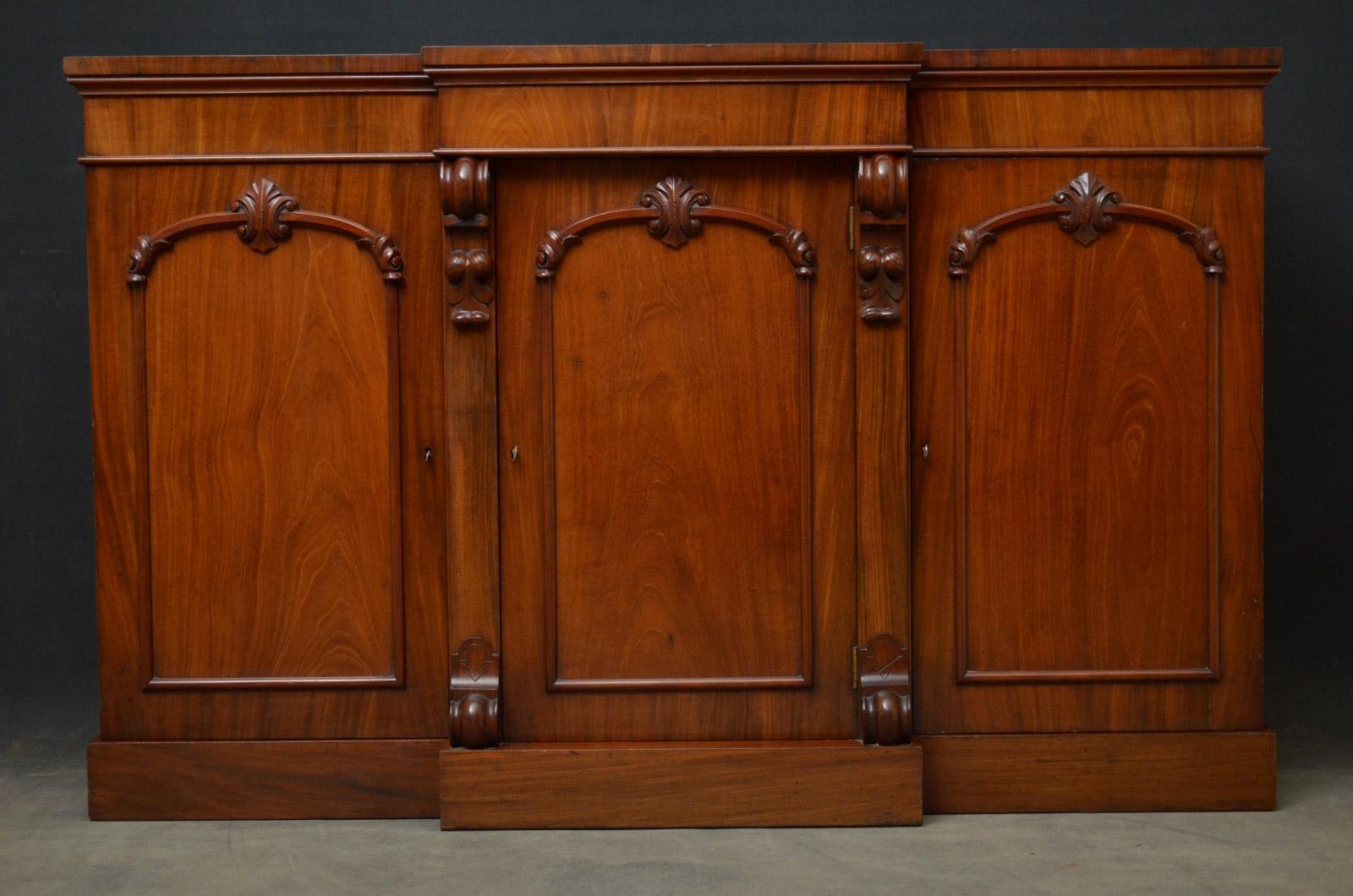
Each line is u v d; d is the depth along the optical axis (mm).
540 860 2588
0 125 3572
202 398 2832
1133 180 2809
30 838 2742
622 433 2809
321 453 2844
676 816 2766
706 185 2789
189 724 2854
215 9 3598
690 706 2826
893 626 2803
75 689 3594
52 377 3594
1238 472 2826
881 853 2613
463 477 2801
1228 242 2809
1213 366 2812
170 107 2811
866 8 3607
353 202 2824
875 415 2785
